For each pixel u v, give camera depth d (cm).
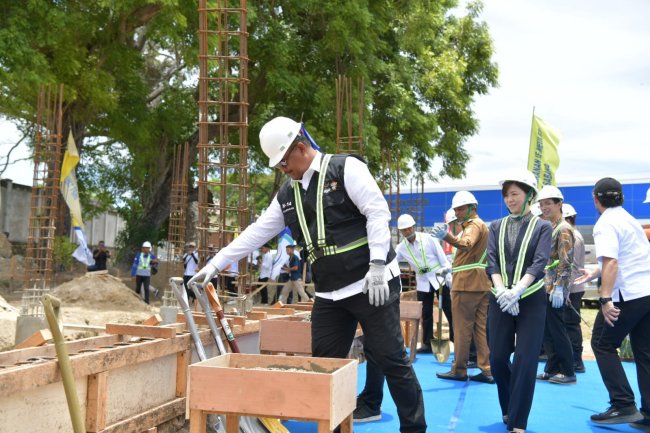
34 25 1471
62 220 1931
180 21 1603
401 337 384
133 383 418
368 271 370
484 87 2683
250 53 1891
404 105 2175
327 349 389
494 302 516
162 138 2244
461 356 746
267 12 1902
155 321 516
